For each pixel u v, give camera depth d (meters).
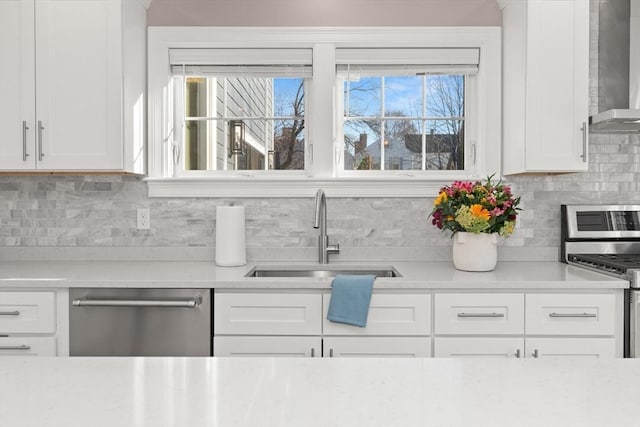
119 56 2.15
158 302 1.86
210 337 1.90
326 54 2.47
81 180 2.47
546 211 2.49
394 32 2.46
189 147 2.56
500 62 2.45
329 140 2.47
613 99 2.41
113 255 2.47
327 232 2.49
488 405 0.62
